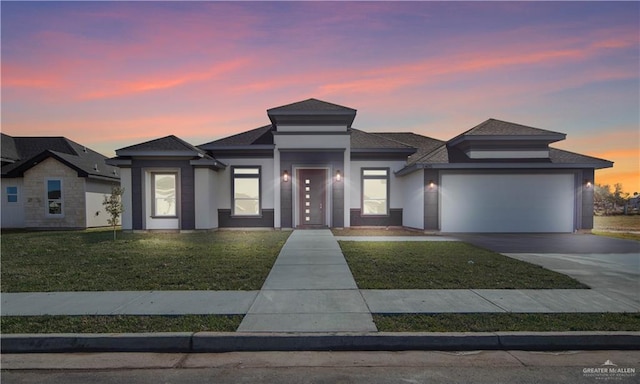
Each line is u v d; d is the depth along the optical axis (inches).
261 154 691.4
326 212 690.8
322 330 185.3
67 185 760.3
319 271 313.3
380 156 714.2
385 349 178.4
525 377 150.9
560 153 685.9
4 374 154.3
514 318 202.4
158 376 152.3
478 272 308.0
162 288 260.8
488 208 635.5
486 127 699.4
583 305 223.5
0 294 245.3
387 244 476.7
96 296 240.7
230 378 150.4
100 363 164.6
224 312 210.8
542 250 432.1
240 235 588.4
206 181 642.8
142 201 639.8
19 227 783.7
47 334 179.6
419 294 245.9
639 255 394.3
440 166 620.7
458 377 150.9
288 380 148.6
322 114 676.1
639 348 179.0
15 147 900.6
